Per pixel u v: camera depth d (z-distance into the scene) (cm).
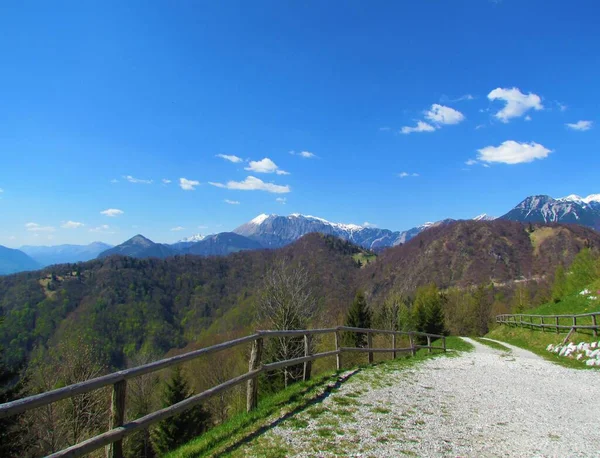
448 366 1462
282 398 814
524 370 1467
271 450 554
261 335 770
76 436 1866
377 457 544
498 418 778
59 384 2039
